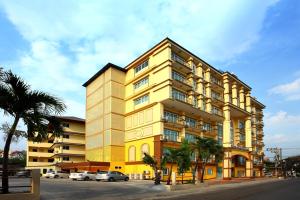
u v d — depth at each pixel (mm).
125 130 54875
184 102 48250
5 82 16859
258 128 87188
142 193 24828
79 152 72875
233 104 66125
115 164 52250
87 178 43781
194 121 55938
